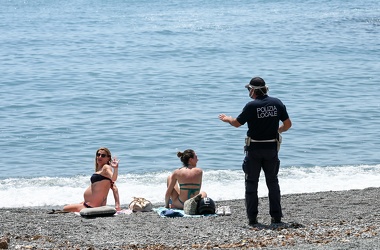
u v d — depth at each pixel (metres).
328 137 59.78
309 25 172.25
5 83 92.06
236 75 100.12
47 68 107.06
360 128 63.53
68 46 135.38
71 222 26.47
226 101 78.94
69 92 85.00
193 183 29.64
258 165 25.66
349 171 45.41
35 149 55.88
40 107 75.06
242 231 24.58
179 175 29.73
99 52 126.88
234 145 56.88
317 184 41.28
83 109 74.00
